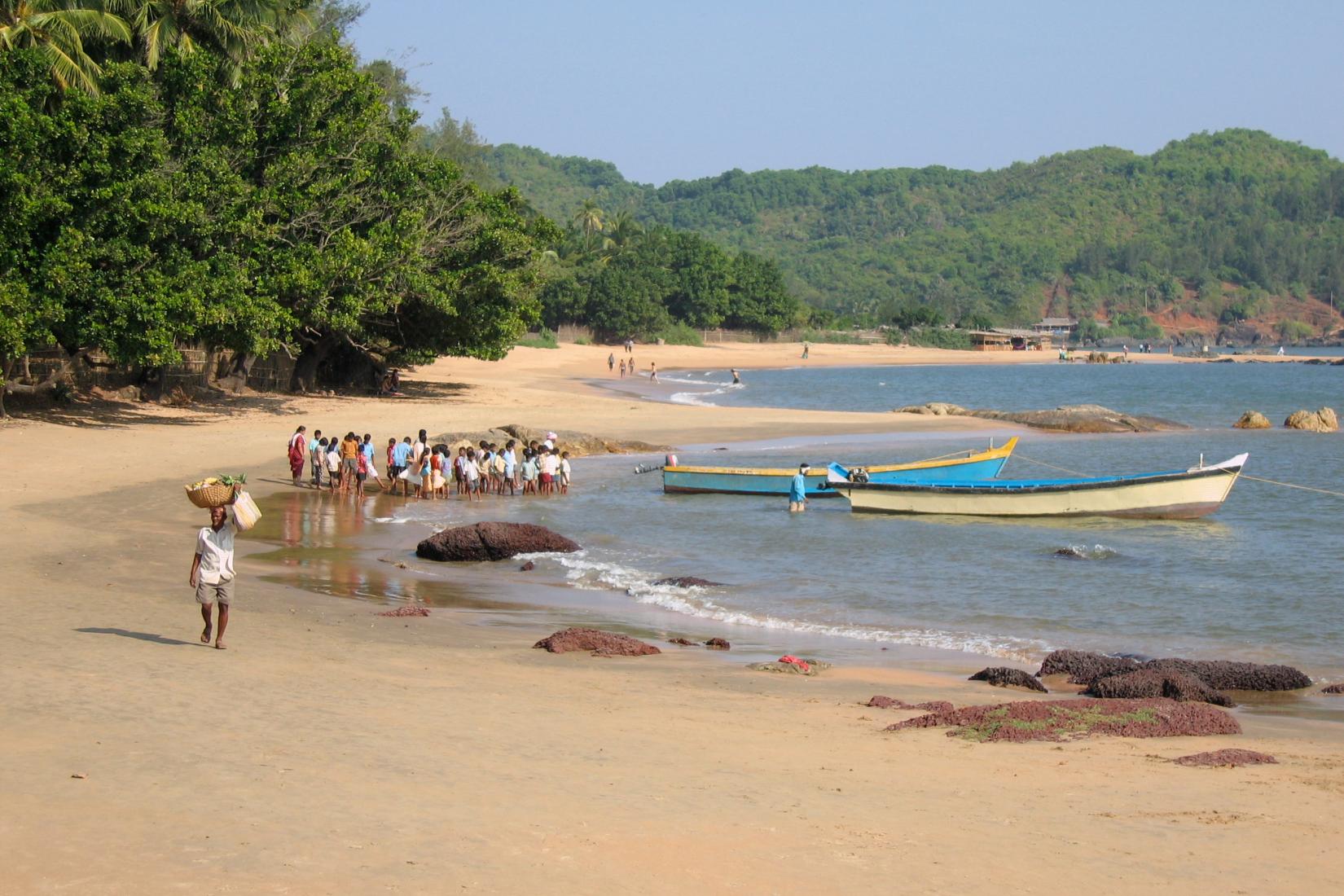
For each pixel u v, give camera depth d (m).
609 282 136.62
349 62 44.94
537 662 13.21
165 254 36.84
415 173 48.97
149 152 35.78
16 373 40.59
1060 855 6.76
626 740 9.41
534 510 27.98
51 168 33.91
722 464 37.56
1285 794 8.20
